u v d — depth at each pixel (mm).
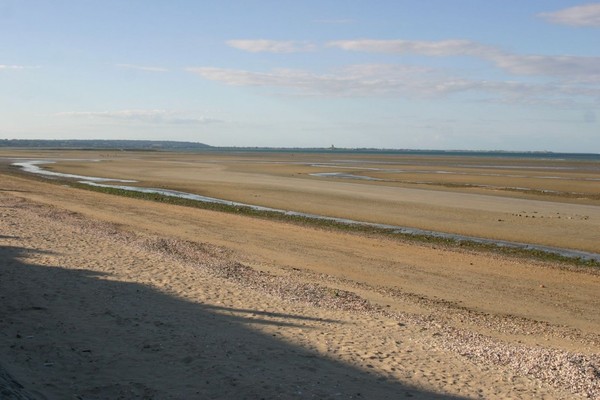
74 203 31266
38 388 6707
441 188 43438
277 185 44531
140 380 7367
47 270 13812
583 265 18781
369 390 7480
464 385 7883
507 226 26031
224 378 7539
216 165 77688
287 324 10539
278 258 18422
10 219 22875
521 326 12070
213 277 14375
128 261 15695
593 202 35344
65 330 9273
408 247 21016
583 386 8008
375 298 13820
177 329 9664
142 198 35312
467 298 14422
